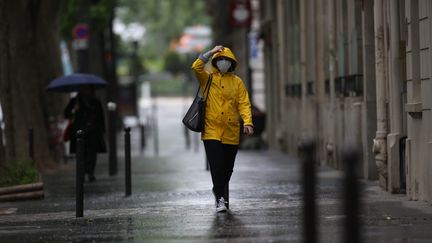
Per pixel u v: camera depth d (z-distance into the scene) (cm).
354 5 2766
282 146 4391
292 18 4078
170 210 2047
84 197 2442
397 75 2209
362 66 2752
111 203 2261
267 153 4384
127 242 1605
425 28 1944
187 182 2784
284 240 1567
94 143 2964
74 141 2970
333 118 3117
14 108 3297
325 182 2598
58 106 3991
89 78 3005
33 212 2138
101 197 2425
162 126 8956
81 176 2002
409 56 2062
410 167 2081
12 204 2323
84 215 2027
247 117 1897
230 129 1911
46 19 3897
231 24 5047
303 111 3697
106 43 6612
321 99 3403
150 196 2384
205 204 2142
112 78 5834
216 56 1894
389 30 2248
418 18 2023
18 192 2392
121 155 4638
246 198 2225
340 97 3019
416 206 1958
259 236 1617
